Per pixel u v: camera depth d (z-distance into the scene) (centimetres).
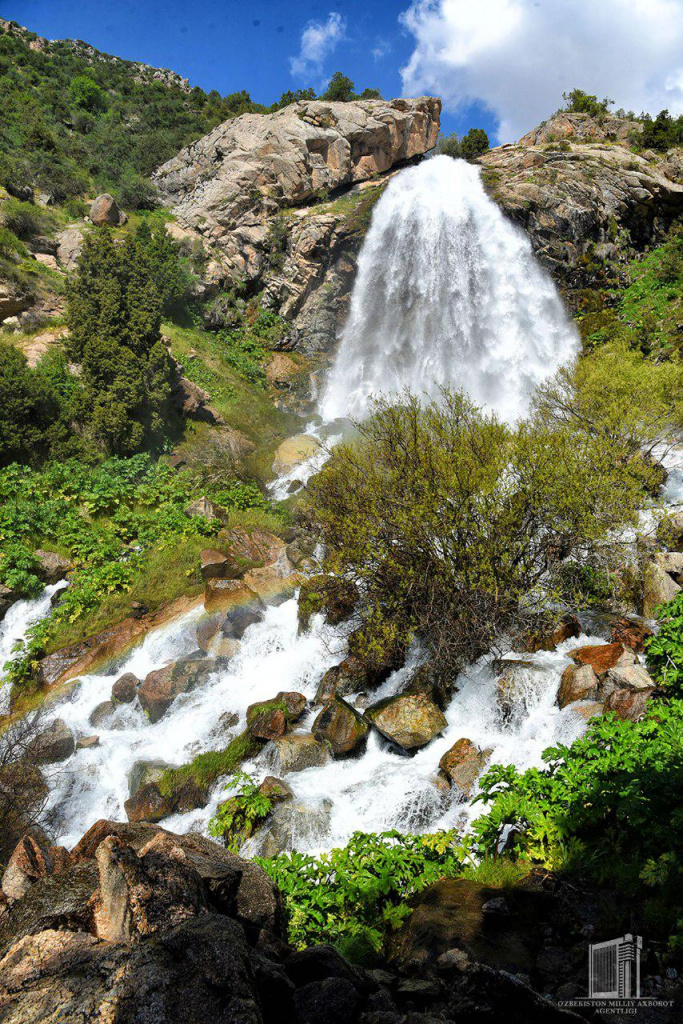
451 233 2727
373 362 2753
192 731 1002
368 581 1005
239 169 3247
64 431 1817
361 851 623
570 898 462
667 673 721
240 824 776
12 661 1198
